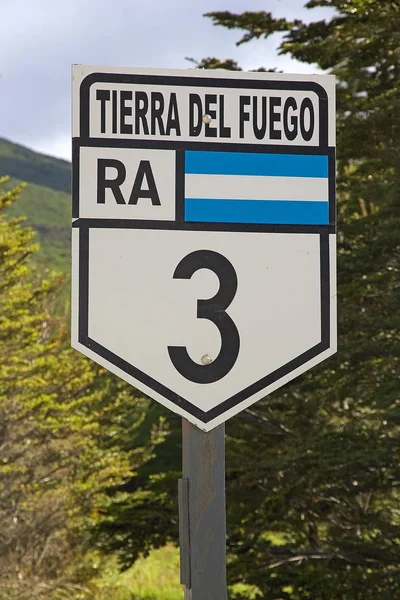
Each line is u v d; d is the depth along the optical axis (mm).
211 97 2764
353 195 13156
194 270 2703
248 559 12695
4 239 20969
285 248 2742
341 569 12492
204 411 2674
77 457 23719
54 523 22641
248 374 2695
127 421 29812
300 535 13453
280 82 2793
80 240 2670
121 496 15453
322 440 12367
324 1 12922
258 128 2773
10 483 22500
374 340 12570
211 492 2645
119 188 2699
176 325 2684
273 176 2764
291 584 12242
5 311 21062
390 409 11984
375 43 12758
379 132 13102
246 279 2717
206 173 2738
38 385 22078
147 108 2736
